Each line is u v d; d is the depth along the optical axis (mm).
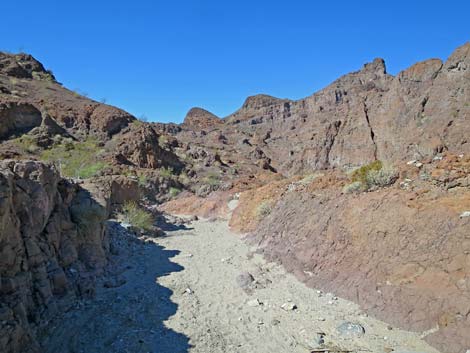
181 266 11219
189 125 107625
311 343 6816
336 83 116875
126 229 14336
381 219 9078
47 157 25797
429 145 47125
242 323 7617
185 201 23891
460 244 7199
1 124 27094
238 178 33062
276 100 136500
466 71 51312
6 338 5141
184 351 6477
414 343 6508
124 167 27609
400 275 7785
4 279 5988
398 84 62062
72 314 7262
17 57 45875
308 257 10336
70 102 37719
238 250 13211
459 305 6477
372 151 59719
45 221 7961
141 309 7957
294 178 18328
